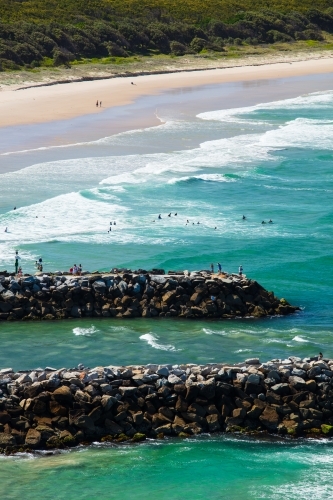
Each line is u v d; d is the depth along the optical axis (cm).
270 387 3356
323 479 3033
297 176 8062
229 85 15050
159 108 11969
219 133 10056
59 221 6381
